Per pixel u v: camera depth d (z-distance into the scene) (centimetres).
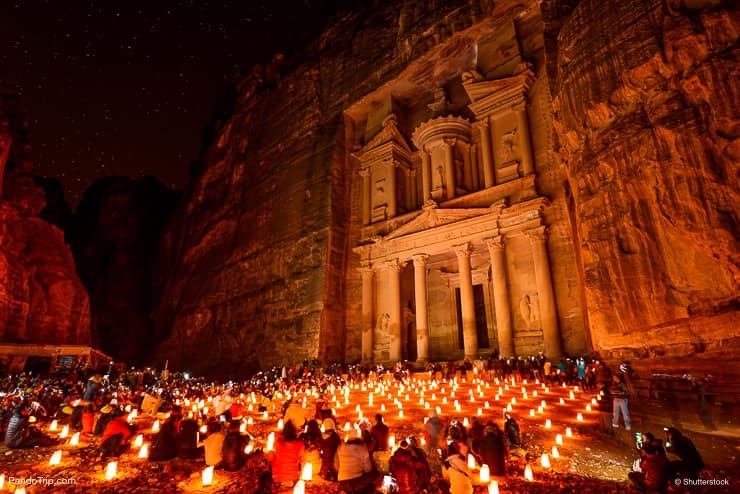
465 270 2850
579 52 1997
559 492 725
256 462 914
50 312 3428
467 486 661
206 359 4156
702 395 1176
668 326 1477
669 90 1577
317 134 4091
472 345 2727
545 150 2755
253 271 4122
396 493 658
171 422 978
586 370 1792
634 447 1002
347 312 3462
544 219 2638
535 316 2547
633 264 1602
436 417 975
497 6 3050
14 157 3609
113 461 898
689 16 1539
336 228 3594
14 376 2375
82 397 1677
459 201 3042
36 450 1059
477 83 3131
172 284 5112
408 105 3841
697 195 1418
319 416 1272
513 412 1387
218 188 5166
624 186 1664
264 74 5347
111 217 6031
